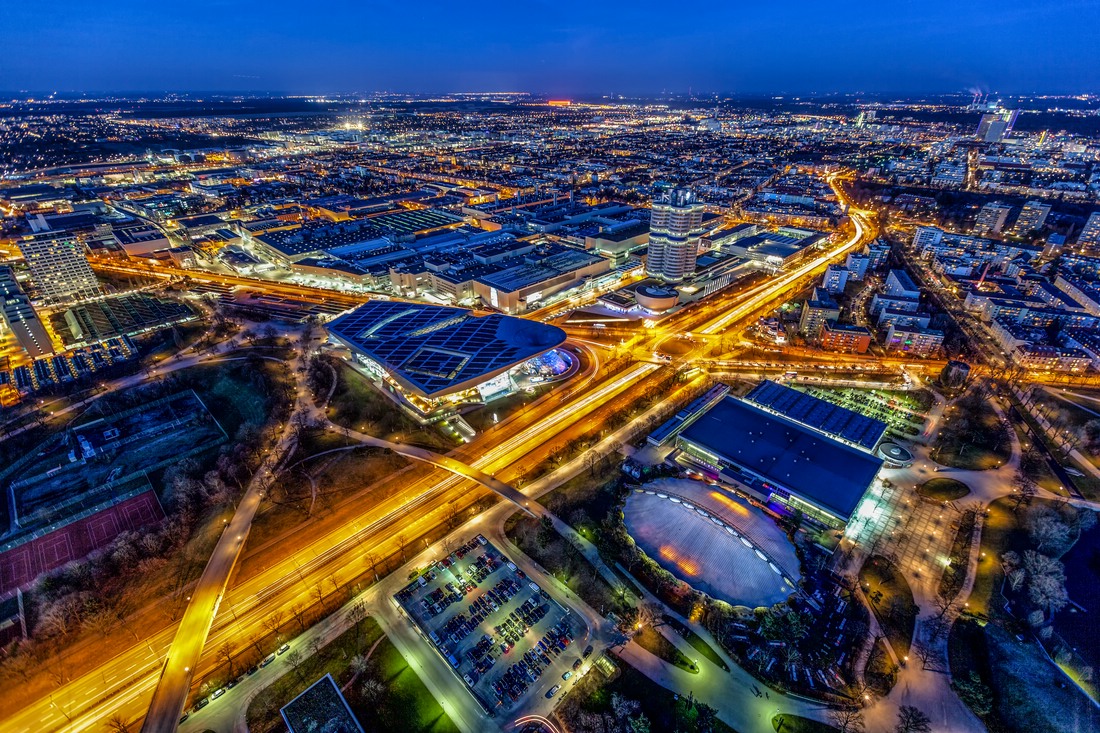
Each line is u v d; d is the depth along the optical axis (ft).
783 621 462.19
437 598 500.33
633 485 627.05
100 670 440.04
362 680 431.84
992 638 462.60
